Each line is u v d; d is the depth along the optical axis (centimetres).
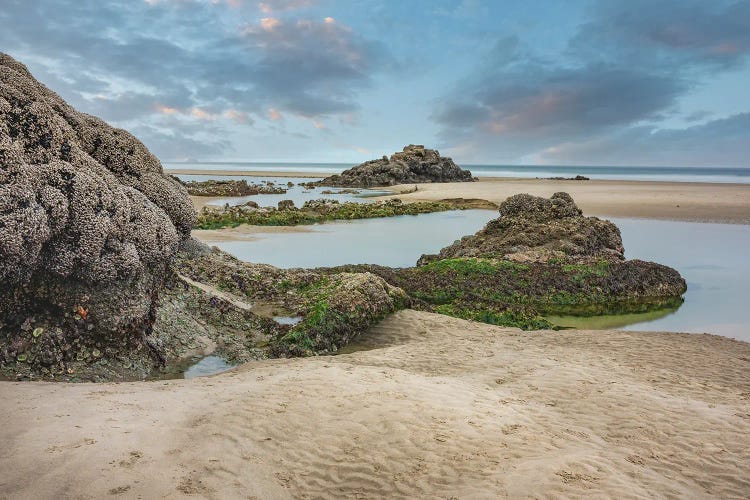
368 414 717
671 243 2864
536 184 8075
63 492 489
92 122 1378
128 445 586
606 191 6244
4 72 1120
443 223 3781
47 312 976
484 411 759
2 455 541
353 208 4278
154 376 1045
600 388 897
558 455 629
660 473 621
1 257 874
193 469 558
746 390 919
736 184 8044
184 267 1548
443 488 555
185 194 1492
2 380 865
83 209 992
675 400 849
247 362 1149
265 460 600
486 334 1359
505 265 2025
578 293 1850
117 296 1040
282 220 3584
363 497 547
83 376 953
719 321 1597
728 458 667
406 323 1428
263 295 1502
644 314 1681
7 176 917
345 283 1472
